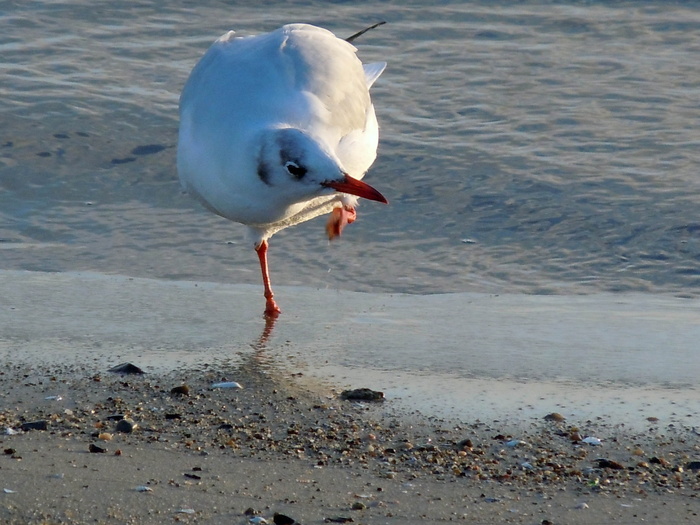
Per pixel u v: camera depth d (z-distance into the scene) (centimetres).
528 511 828
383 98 2030
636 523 812
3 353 1174
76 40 2241
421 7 2381
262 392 1076
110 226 1650
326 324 1302
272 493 848
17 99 1997
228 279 1475
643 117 1956
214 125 1200
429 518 816
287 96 1214
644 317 1325
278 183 1135
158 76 2120
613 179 1742
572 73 2120
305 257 1550
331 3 2402
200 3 2403
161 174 1817
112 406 1033
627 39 2252
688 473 898
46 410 1019
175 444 945
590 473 897
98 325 1278
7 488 838
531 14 2356
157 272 1495
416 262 1540
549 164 1794
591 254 1557
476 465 911
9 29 2272
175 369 1138
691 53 2195
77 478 861
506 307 1371
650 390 1084
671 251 1550
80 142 1886
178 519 803
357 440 961
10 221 1659
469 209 1688
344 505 833
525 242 1598
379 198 1105
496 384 1102
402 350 1208
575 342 1232
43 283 1433
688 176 1745
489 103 2012
